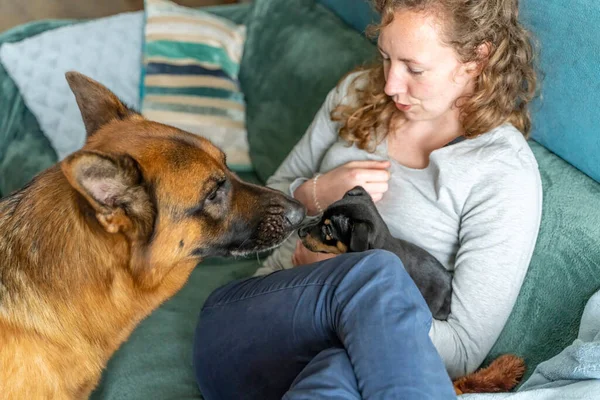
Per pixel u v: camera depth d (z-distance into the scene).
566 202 1.73
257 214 1.82
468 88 1.82
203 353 1.73
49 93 3.12
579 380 1.38
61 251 1.53
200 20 3.31
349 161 2.12
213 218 1.72
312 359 1.43
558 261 1.67
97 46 3.27
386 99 2.00
